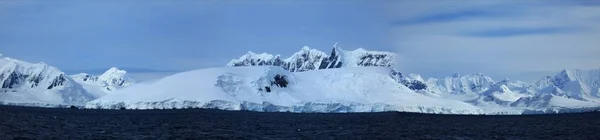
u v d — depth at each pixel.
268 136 159.62
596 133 186.88
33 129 159.12
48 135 144.00
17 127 162.25
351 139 153.88
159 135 154.25
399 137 162.75
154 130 173.25
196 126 198.25
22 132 147.38
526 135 178.75
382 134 172.75
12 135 138.50
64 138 138.75
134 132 163.12
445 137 166.12
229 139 147.50
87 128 174.75
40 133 147.88
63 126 179.50
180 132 167.00
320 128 199.62
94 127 180.88
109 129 173.50
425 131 192.12
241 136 157.25
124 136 148.88
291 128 197.88
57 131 157.00
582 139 163.50
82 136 145.25
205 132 170.12
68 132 155.75
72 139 137.38
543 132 193.75
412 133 180.12
